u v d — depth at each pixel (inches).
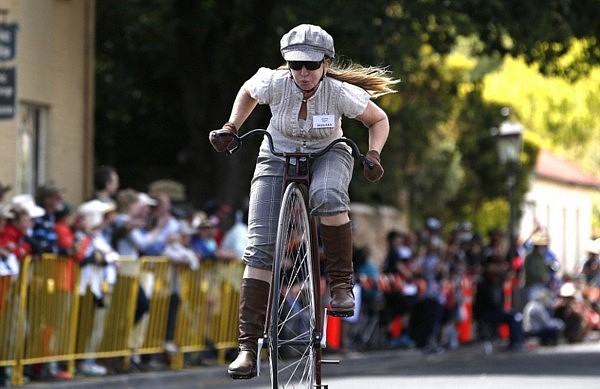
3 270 1062.4
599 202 5231.3
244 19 1877.5
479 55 1881.2
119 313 1221.7
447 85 2477.9
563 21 1803.6
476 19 1776.6
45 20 1473.9
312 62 593.3
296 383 614.5
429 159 2746.1
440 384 1233.4
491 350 1834.4
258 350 577.9
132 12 2085.4
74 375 1186.6
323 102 606.9
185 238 1327.5
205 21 1866.4
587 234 5137.8
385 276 1710.1
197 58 1904.5
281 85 606.2
